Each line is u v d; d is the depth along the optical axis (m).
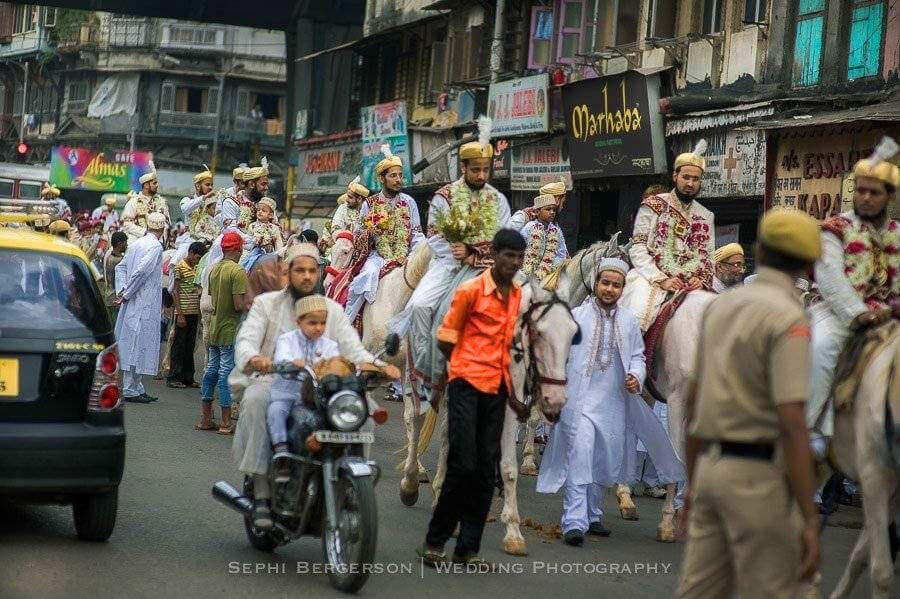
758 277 7.36
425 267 14.68
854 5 23.88
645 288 13.78
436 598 10.13
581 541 12.47
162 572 10.38
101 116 88.19
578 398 12.77
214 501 13.38
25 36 93.44
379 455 17.50
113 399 10.88
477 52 41.28
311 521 10.57
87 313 11.05
